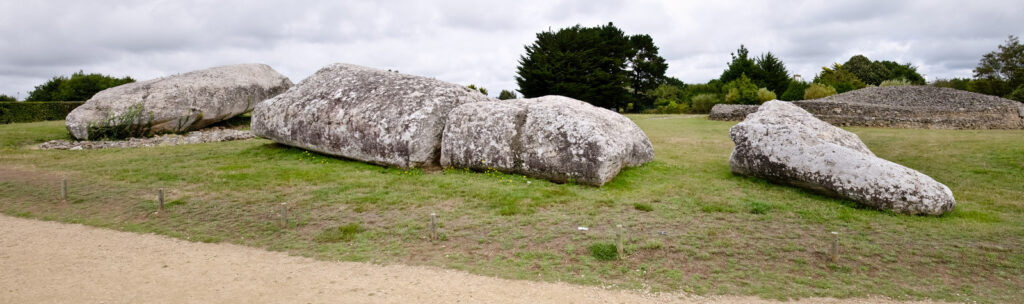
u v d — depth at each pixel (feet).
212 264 22.81
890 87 112.68
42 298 18.88
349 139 45.88
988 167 41.91
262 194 35.06
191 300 18.63
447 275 20.93
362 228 27.55
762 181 38.24
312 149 49.57
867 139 61.67
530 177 39.29
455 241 25.14
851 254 22.77
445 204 31.99
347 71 53.83
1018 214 29.60
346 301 18.40
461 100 47.32
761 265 21.61
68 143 62.34
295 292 19.34
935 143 54.65
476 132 41.81
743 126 40.04
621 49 167.02
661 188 36.06
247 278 20.95
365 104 46.60
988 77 141.59
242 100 78.54
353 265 22.38
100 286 20.13
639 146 45.29
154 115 68.28
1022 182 37.11
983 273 20.86
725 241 24.25
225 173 41.70
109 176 41.93
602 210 30.40
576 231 26.08
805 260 22.07
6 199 35.94
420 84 48.14
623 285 19.66
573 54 144.25
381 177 40.06
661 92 193.57
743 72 159.33
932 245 23.93
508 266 21.80
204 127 77.92
